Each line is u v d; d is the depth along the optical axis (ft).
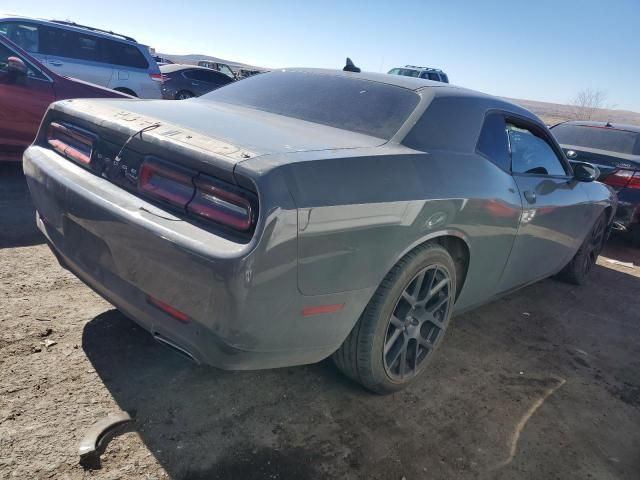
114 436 6.48
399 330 7.76
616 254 20.13
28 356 7.73
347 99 8.90
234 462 6.39
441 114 8.57
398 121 8.21
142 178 6.46
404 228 6.96
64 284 10.19
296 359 6.64
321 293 6.22
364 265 6.58
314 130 7.79
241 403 7.51
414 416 7.85
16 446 6.03
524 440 7.72
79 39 29.27
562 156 11.96
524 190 9.84
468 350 10.28
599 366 10.55
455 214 7.84
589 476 7.18
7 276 10.12
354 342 7.38
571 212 11.96
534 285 14.93
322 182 5.99
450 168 8.02
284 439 6.92
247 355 5.99
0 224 12.91
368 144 7.48
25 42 27.35
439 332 8.66
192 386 7.72
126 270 6.42
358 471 6.58
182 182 6.10
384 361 7.64
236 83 10.62
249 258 5.34
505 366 9.87
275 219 5.43
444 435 7.53
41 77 17.20
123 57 31.37
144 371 7.88
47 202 7.56
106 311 9.41
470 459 7.13
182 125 6.80
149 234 5.90
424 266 7.68
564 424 8.29
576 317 13.00
